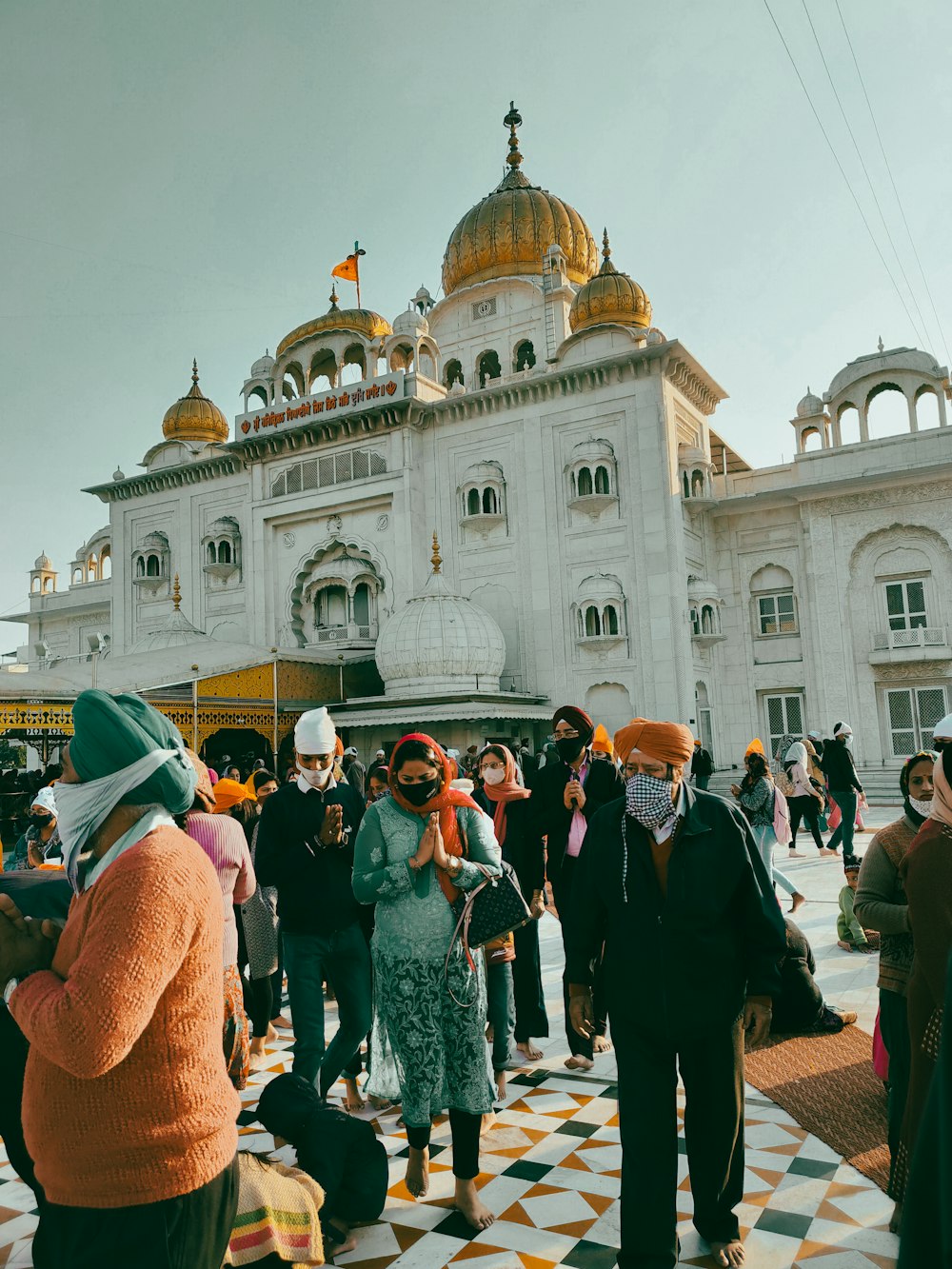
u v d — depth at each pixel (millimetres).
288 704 22484
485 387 27875
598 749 6039
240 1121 4355
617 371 24016
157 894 1661
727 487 26516
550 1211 3383
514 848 5258
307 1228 2740
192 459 33031
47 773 10844
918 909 2648
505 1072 4633
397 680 23297
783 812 8523
